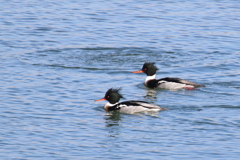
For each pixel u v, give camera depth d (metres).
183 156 17.25
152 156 17.25
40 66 28.80
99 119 21.02
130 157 17.17
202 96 24.28
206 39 35.47
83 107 22.28
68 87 24.97
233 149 17.86
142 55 32.06
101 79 26.80
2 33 35.84
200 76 27.73
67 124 20.12
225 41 35.00
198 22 39.66
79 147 17.95
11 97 23.05
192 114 21.48
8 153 17.23
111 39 35.22
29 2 45.56
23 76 26.59
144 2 46.03
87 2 45.84
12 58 30.23
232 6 45.22
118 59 31.17
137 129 19.84
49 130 19.41
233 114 21.41
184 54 32.22
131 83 26.73
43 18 40.12
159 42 34.69
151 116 21.39
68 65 29.30
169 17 40.94
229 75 27.80
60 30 37.09
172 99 23.97
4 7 43.34
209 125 20.12
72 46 33.56
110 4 45.12
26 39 34.72
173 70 29.00
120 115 21.75
